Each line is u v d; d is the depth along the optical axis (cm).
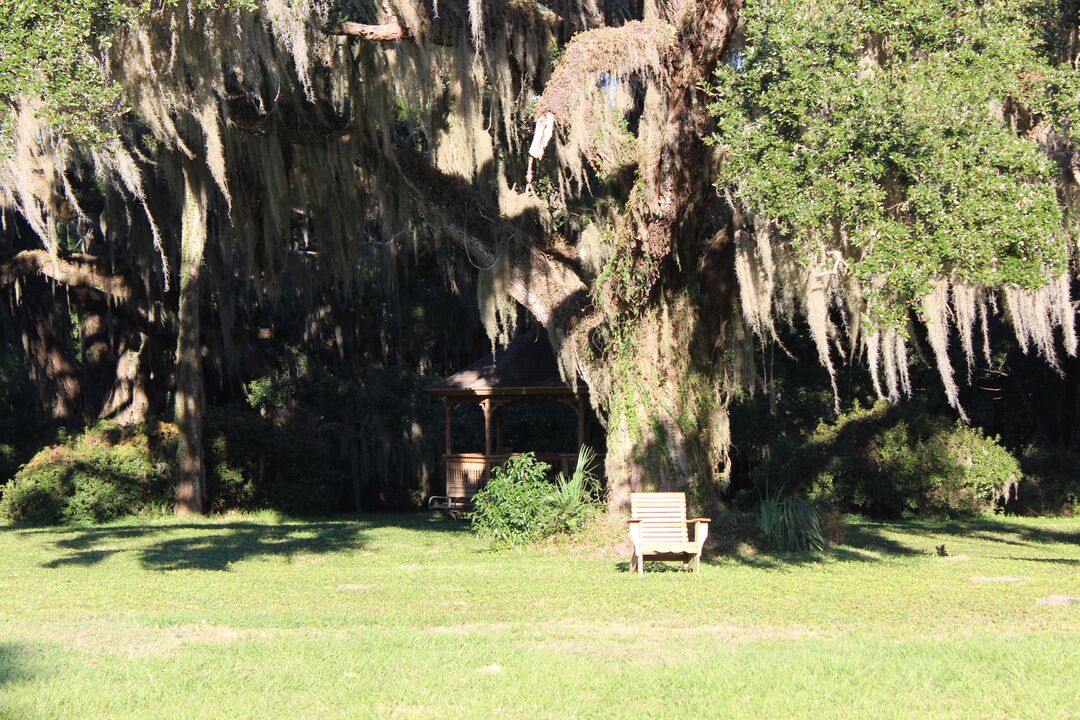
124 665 708
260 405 3073
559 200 1709
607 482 1634
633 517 1328
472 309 3111
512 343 2583
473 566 1434
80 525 2553
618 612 985
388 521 2531
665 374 1612
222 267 2786
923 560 1484
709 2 1320
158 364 3139
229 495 2855
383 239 2408
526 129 1653
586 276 1644
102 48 1205
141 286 2905
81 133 1162
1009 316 1733
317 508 2906
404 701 610
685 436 1617
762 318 1466
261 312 3194
